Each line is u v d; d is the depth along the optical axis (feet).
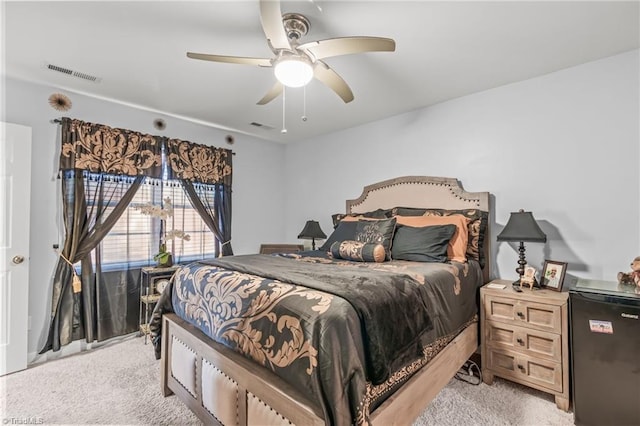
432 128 10.30
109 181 9.89
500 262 8.85
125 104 10.25
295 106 10.44
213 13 5.68
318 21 5.85
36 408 6.36
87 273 9.40
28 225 8.34
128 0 5.34
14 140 8.15
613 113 7.16
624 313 5.53
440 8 5.49
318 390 3.65
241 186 13.88
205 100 9.89
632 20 5.81
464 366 8.18
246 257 8.43
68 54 7.15
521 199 8.48
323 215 13.89
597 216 7.34
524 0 5.27
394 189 11.04
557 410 6.31
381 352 4.06
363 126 12.35
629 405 5.44
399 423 4.42
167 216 10.94
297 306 4.27
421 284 5.69
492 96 9.02
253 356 4.64
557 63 7.52
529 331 6.74
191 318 6.21
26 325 8.20
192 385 5.81
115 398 6.71
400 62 7.47
